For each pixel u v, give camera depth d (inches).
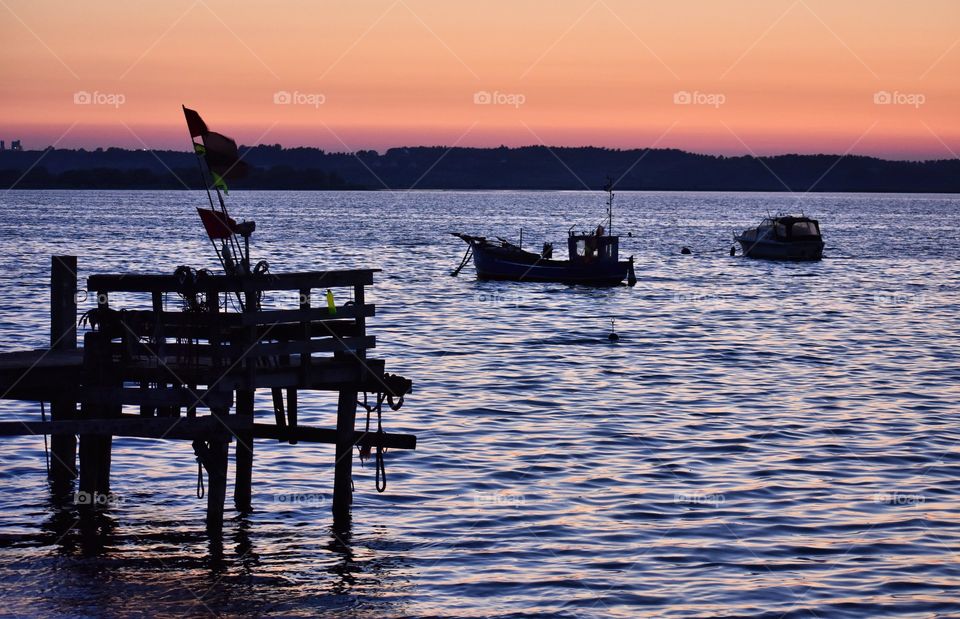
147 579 846.5
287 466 1180.5
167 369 900.6
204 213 935.0
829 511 1049.5
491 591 839.1
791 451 1293.1
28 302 2878.9
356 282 974.4
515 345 2288.4
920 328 2655.0
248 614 782.5
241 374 901.8
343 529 978.7
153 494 1072.8
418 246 6146.7
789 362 2065.7
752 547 943.7
